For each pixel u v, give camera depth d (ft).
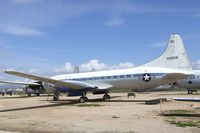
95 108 75.87
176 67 96.17
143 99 110.22
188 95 142.41
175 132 38.93
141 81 96.89
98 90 104.99
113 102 96.63
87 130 42.29
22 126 47.26
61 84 98.89
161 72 93.97
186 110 65.77
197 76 146.10
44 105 90.68
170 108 71.05
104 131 41.06
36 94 167.22
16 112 70.49
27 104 97.04
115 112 64.90
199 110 65.72
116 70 103.24
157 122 47.91
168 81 95.81
